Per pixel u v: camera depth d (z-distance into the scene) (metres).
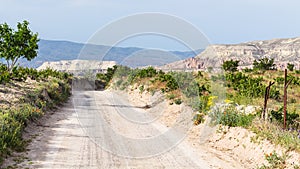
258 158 8.44
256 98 16.89
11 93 15.91
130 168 7.66
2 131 8.89
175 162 8.30
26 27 23.47
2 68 21.06
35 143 9.55
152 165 7.98
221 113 11.61
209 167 7.99
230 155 9.21
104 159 8.27
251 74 32.97
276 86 22.91
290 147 8.08
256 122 10.27
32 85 20.48
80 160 8.05
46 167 7.36
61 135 10.84
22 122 11.21
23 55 23.38
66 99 21.78
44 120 13.46
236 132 10.24
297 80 24.25
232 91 19.86
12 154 8.20
